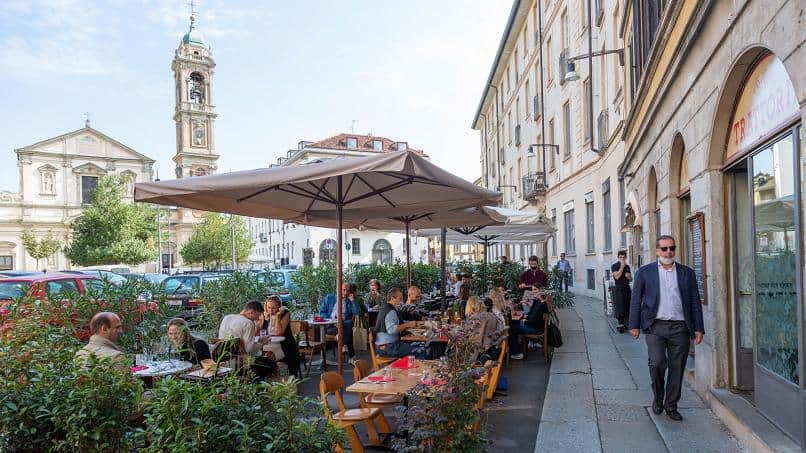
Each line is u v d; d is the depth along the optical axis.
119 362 4.19
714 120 5.75
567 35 23.47
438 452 3.76
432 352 7.75
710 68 5.89
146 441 3.68
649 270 5.96
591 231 21.14
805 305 3.93
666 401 5.90
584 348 10.42
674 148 8.05
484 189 6.65
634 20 12.48
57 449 3.67
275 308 8.40
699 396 6.66
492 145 44.47
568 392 7.19
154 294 9.30
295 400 3.32
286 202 7.65
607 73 17.73
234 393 3.29
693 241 6.86
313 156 66.44
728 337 5.96
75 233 40.00
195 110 69.62
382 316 8.05
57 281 12.27
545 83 27.22
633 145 12.36
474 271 16.48
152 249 41.09
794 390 4.33
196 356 6.48
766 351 5.00
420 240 64.56
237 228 54.22
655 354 5.89
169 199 6.09
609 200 18.16
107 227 38.72
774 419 4.77
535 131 29.38
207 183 5.41
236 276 12.96
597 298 19.83
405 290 16.38
